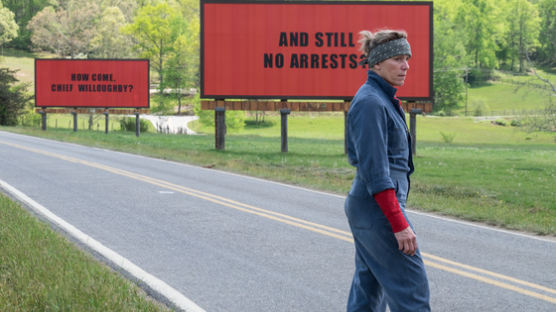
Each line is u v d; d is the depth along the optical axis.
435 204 12.23
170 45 93.88
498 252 7.82
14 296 4.91
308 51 27.83
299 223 9.69
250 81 28.05
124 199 12.02
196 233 8.70
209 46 28.02
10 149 24.84
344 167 21.16
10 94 63.00
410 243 3.04
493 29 146.38
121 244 7.84
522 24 146.50
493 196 13.96
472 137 80.81
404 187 3.33
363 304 3.44
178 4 156.25
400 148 3.29
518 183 16.61
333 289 5.91
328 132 88.06
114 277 5.68
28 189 13.06
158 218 9.91
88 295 4.98
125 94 44.44
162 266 6.74
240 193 13.57
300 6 27.75
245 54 28.00
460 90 117.69
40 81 44.81
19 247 6.57
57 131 45.62
